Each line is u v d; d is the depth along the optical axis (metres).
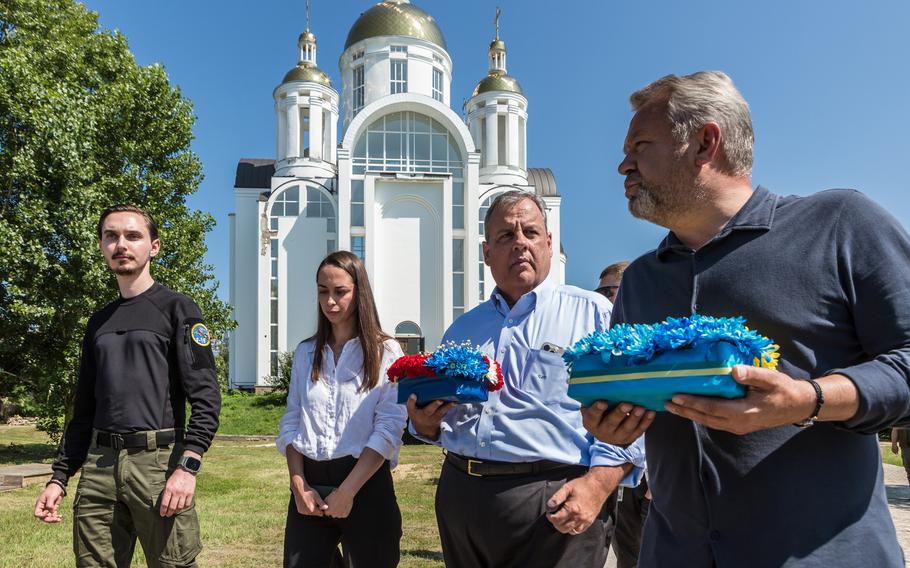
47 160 13.01
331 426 3.42
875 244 1.67
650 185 1.93
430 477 11.80
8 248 12.42
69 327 13.58
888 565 1.62
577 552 2.60
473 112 44.06
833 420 1.51
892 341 1.60
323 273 3.55
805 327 1.71
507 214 2.95
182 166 16.52
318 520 3.35
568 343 2.79
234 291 39.88
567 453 2.64
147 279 3.70
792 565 1.62
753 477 1.71
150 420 3.41
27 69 13.11
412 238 38.06
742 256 1.81
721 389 1.47
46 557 6.02
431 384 2.59
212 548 6.52
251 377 38.91
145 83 15.62
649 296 2.07
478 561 2.78
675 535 1.90
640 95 2.01
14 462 14.31
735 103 1.88
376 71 42.81
